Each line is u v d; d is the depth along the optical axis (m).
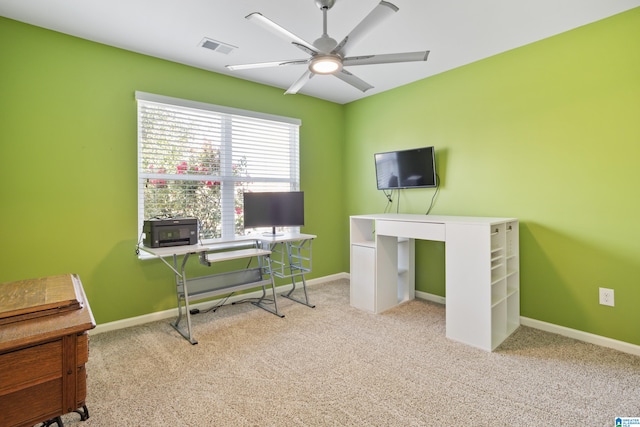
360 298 3.37
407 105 3.79
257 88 3.72
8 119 2.41
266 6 2.25
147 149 3.04
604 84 2.43
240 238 3.55
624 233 2.38
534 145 2.80
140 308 3.00
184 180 3.26
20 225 2.47
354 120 4.45
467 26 2.52
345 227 4.61
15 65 2.43
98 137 2.77
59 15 2.36
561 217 2.67
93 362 2.29
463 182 3.30
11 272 2.44
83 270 2.72
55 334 0.88
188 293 3.03
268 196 3.53
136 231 2.97
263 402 1.84
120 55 2.86
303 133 4.16
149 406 1.81
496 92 3.03
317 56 2.09
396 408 1.79
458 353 2.41
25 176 2.48
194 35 2.65
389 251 3.38
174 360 2.32
